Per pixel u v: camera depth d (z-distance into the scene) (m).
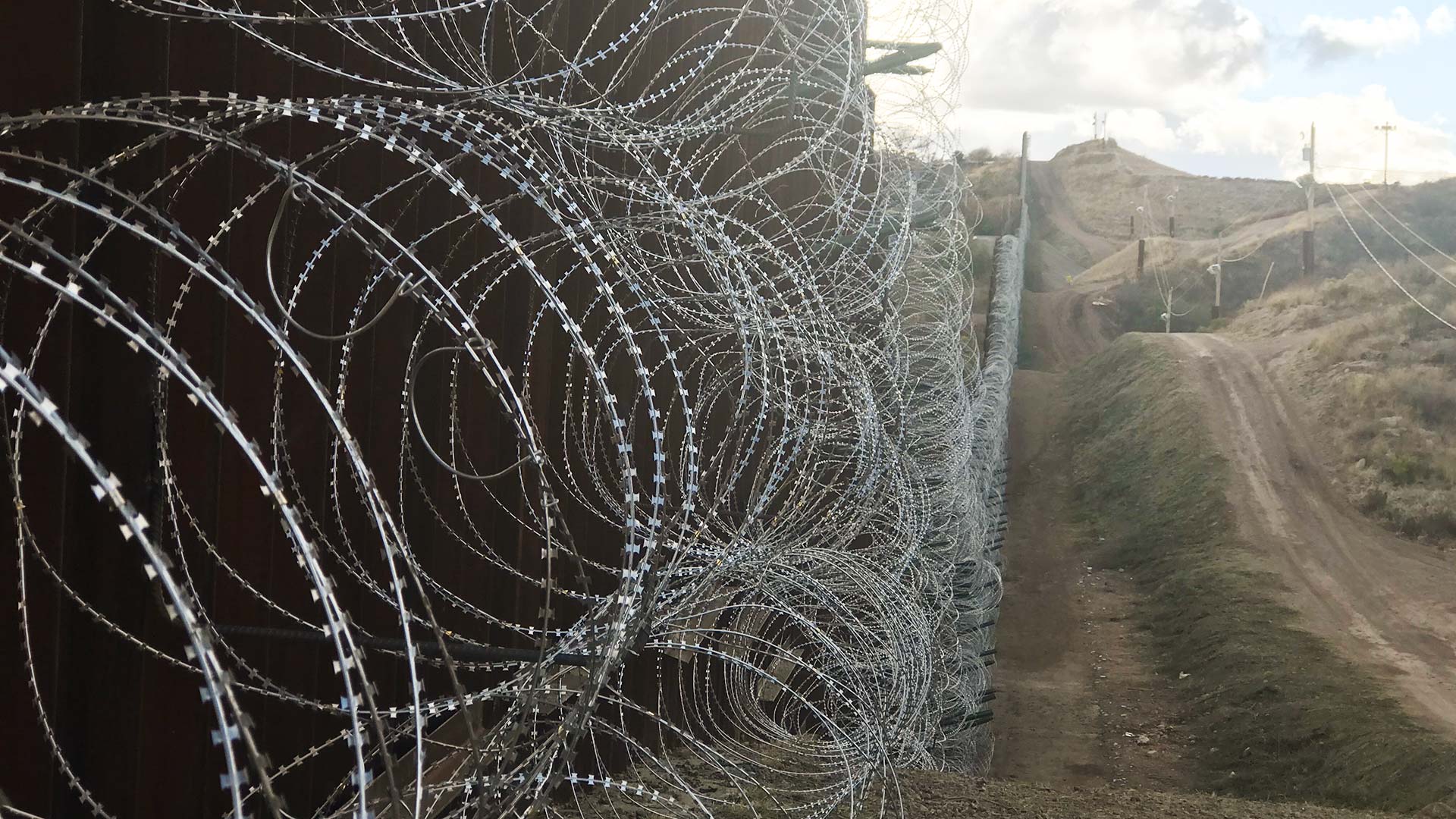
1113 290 51.12
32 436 2.33
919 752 6.24
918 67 8.41
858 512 4.73
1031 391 37.06
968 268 10.17
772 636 4.36
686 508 2.75
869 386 4.66
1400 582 19.38
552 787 1.95
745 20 7.06
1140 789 13.34
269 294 3.09
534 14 4.62
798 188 7.63
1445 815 11.42
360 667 1.29
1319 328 34.75
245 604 2.99
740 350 4.10
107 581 2.55
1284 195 81.44
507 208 4.47
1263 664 15.95
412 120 2.24
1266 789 13.41
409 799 1.96
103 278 2.56
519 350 4.60
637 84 6.11
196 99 1.88
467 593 4.21
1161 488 25.22
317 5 3.34
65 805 2.46
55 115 1.72
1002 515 20.05
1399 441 24.48
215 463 2.84
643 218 3.34
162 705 2.71
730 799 4.63
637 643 2.22
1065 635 19.23
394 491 3.71
